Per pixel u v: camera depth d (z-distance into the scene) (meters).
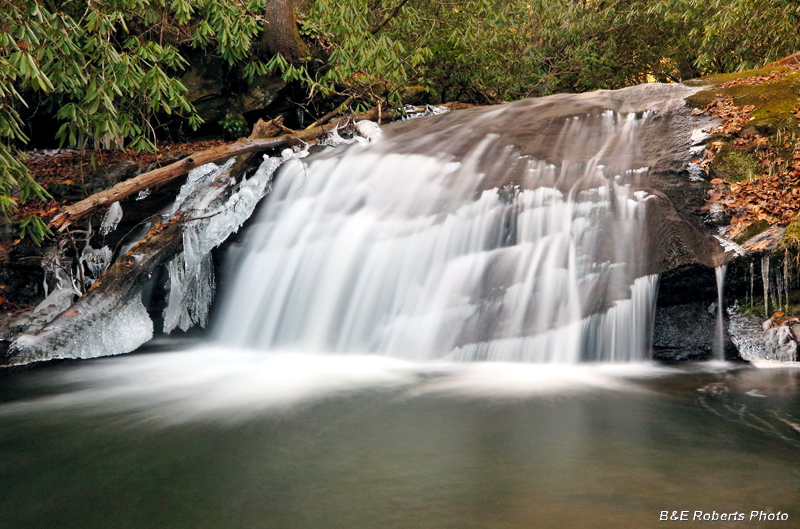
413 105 13.68
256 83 11.80
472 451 3.71
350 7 9.47
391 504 3.01
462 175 7.80
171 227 7.41
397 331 6.59
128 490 3.25
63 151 10.05
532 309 6.18
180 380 5.64
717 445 3.73
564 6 16.50
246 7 8.47
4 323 7.66
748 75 9.05
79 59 6.72
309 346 7.00
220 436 4.08
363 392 5.10
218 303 7.99
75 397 5.10
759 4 12.13
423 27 13.91
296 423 4.32
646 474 3.30
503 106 10.71
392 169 8.39
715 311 6.10
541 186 7.01
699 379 5.36
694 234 6.26
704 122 7.81
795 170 6.71
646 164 7.35
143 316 7.42
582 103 9.55
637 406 4.57
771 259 5.88
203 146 10.83
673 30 18.08
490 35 14.52
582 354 5.94
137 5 9.14
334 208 8.00
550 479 3.26
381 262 7.10
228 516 2.93
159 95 6.74
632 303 5.97
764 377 5.41
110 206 8.18
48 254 8.02
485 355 6.12
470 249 6.86
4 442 4.00
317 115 12.83
